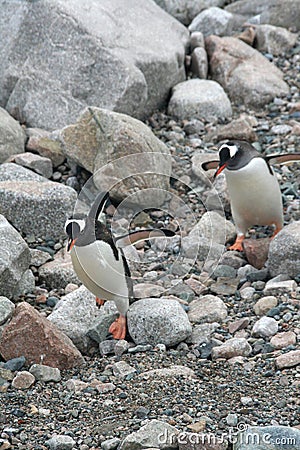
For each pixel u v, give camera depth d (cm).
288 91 1745
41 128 1587
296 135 1559
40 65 1609
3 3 1683
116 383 891
